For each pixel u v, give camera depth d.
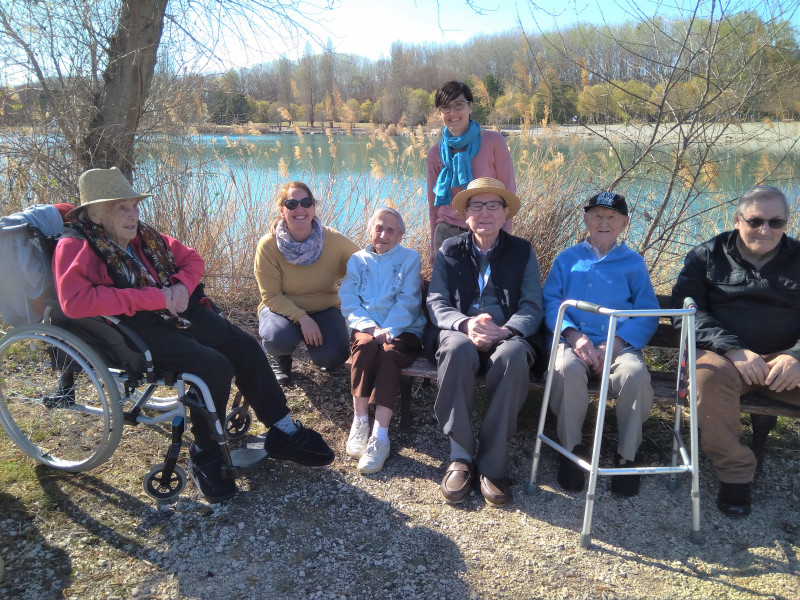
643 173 4.89
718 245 3.15
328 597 2.31
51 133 5.15
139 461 3.13
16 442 3.02
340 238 3.95
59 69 5.02
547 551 2.58
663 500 2.93
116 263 2.75
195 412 2.83
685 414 3.68
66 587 2.32
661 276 4.87
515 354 2.86
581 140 5.29
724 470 2.80
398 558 2.54
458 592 2.36
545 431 3.53
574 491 3.00
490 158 3.91
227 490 2.84
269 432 3.08
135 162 5.45
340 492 2.97
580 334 3.10
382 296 3.50
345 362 3.49
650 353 4.38
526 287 3.27
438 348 3.25
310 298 3.92
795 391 2.82
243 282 5.50
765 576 2.43
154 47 5.03
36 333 2.74
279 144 6.96
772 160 4.80
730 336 2.91
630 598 2.33
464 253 3.35
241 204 5.70
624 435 2.95
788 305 2.96
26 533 2.59
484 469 2.92
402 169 6.28
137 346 2.73
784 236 3.02
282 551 2.55
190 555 2.51
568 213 5.07
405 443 3.43
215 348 3.03
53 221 2.88
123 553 2.51
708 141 4.46
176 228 5.43
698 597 2.33
